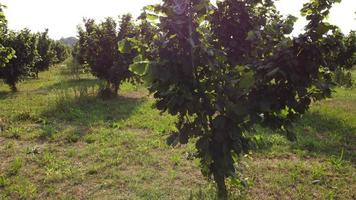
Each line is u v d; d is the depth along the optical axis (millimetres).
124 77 12133
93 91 12500
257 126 7477
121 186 4730
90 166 5402
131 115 8992
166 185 4711
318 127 7809
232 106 3271
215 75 3340
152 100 11438
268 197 4328
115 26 12352
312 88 3439
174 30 3209
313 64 3164
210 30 3625
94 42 12336
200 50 3188
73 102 10477
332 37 3186
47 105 10289
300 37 3166
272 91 3270
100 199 4352
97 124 8109
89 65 12680
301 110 3416
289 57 3080
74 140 6867
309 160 5711
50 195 4523
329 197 4348
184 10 3141
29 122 8445
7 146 6477
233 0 3512
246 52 3561
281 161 5621
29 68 16031
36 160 5738
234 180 4059
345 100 11664
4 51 8047
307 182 4785
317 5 3211
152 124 7988
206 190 4449
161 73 3086
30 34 15961
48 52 25312
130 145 6473
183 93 3127
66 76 21688
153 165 5480
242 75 3191
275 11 3688
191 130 3545
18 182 4879
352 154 5945
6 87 17312
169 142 3600
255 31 3248
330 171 5188
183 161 5602
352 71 26594
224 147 3434
